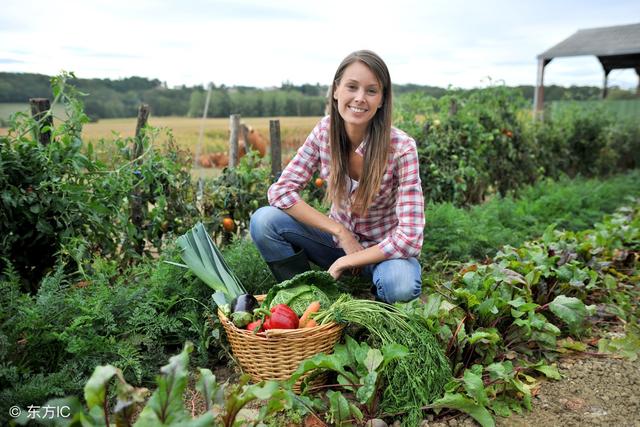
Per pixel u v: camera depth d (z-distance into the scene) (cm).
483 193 697
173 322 284
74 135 325
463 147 648
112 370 170
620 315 341
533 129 856
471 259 454
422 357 242
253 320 257
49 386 221
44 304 253
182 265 304
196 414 242
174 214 406
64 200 313
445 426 235
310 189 508
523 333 299
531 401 259
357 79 276
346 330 281
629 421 243
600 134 1020
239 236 434
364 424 227
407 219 294
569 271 339
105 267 315
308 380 245
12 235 306
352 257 297
